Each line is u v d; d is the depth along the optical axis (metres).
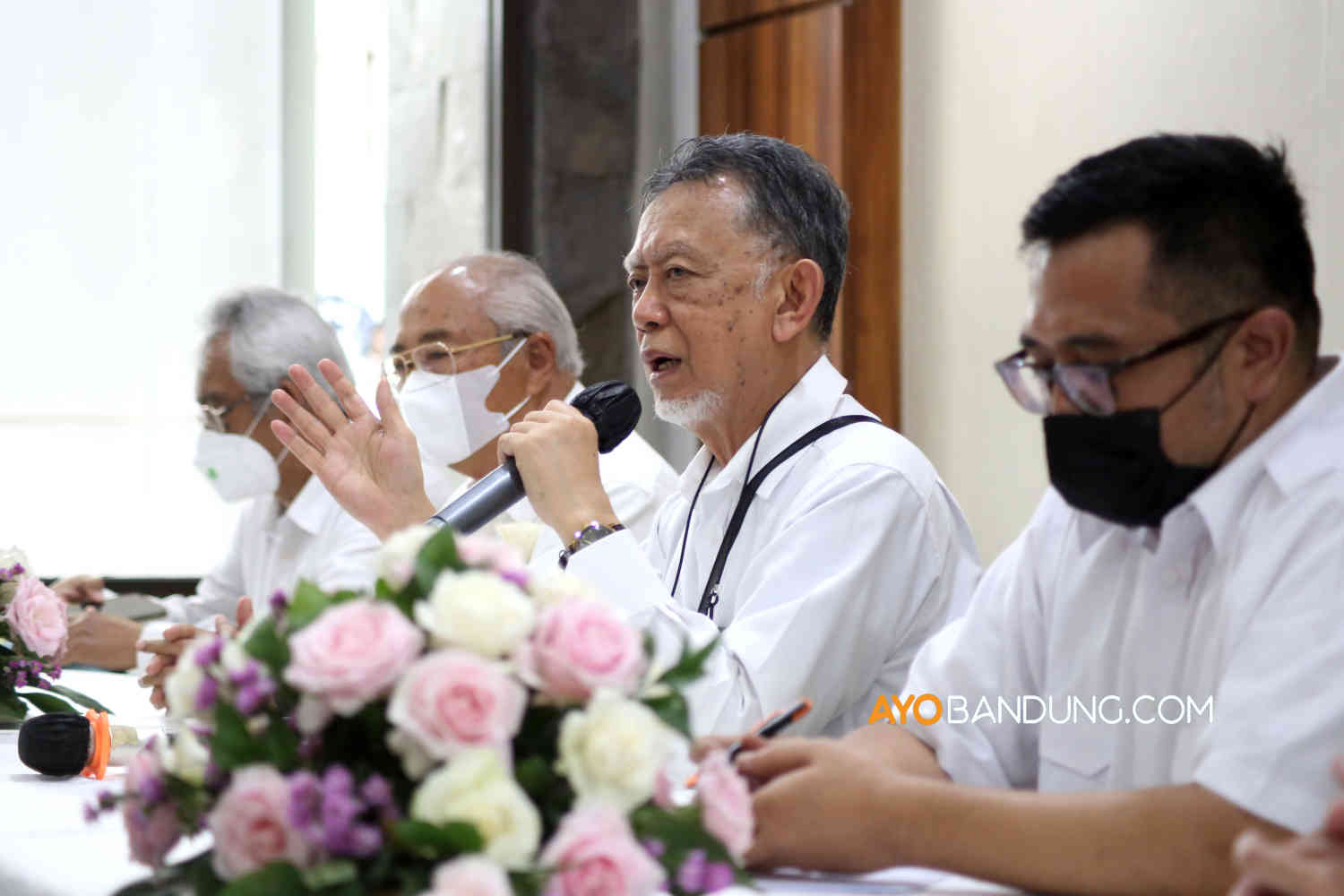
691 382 3.28
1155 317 1.99
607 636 1.57
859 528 3.06
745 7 6.88
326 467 3.40
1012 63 5.88
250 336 4.61
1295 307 2.03
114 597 5.77
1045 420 2.11
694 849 1.57
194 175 6.96
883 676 3.13
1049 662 2.39
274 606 1.62
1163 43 5.29
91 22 6.78
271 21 7.10
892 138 6.25
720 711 2.82
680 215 3.26
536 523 4.04
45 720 2.77
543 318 4.39
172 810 1.62
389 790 1.48
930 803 1.92
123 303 6.80
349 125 7.39
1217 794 1.81
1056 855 1.84
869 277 6.26
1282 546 1.97
